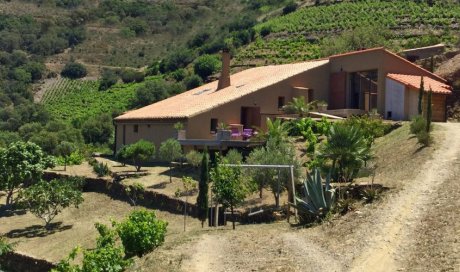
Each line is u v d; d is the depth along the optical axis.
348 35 68.75
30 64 116.62
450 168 22.98
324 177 25.16
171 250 19.78
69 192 33.25
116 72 115.75
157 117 41.78
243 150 35.25
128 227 21.12
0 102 94.75
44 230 32.00
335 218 20.59
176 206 30.56
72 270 18.33
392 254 16.16
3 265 27.86
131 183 35.50
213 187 25.12
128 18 159.62
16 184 37.53
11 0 162.75
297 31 90.44
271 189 28.11
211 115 39.50
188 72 89.94
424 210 18.86
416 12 84.06
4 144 58.44
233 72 80.31
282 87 42.72
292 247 18.12
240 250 18.69
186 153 37.28
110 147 60.72
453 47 59.28
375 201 20.92
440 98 39.44
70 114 85.69
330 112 42.19
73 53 135.75
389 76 40.53
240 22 119.38
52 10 161.88
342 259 16.42
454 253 15.12
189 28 152.75
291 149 29.28
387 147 29.86
